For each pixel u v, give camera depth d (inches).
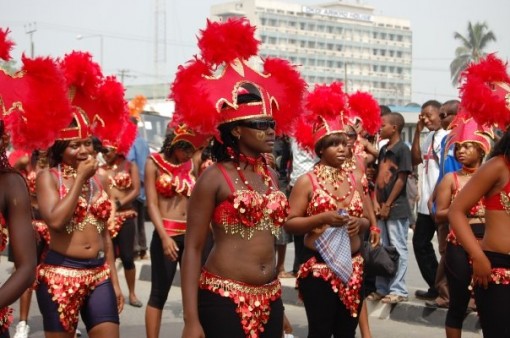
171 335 319.6
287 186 393.1
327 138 226.5
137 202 468.8
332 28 3380.9
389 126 344.2
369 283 302.7
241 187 167.6
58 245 212.8
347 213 219.8
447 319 247.6
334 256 221.6
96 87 221.0
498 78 211.0
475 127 247.9
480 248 187.5
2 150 147.4
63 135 213.6
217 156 172.9
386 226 342.3
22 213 145.1
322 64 3344.0
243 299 166.1
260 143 169.2
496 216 188.4
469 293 241.8
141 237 474.0
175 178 284.2
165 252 277.4
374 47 3526.1
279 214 170.7
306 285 225.9
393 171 341.4
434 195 302.7
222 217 167.2
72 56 217.8
